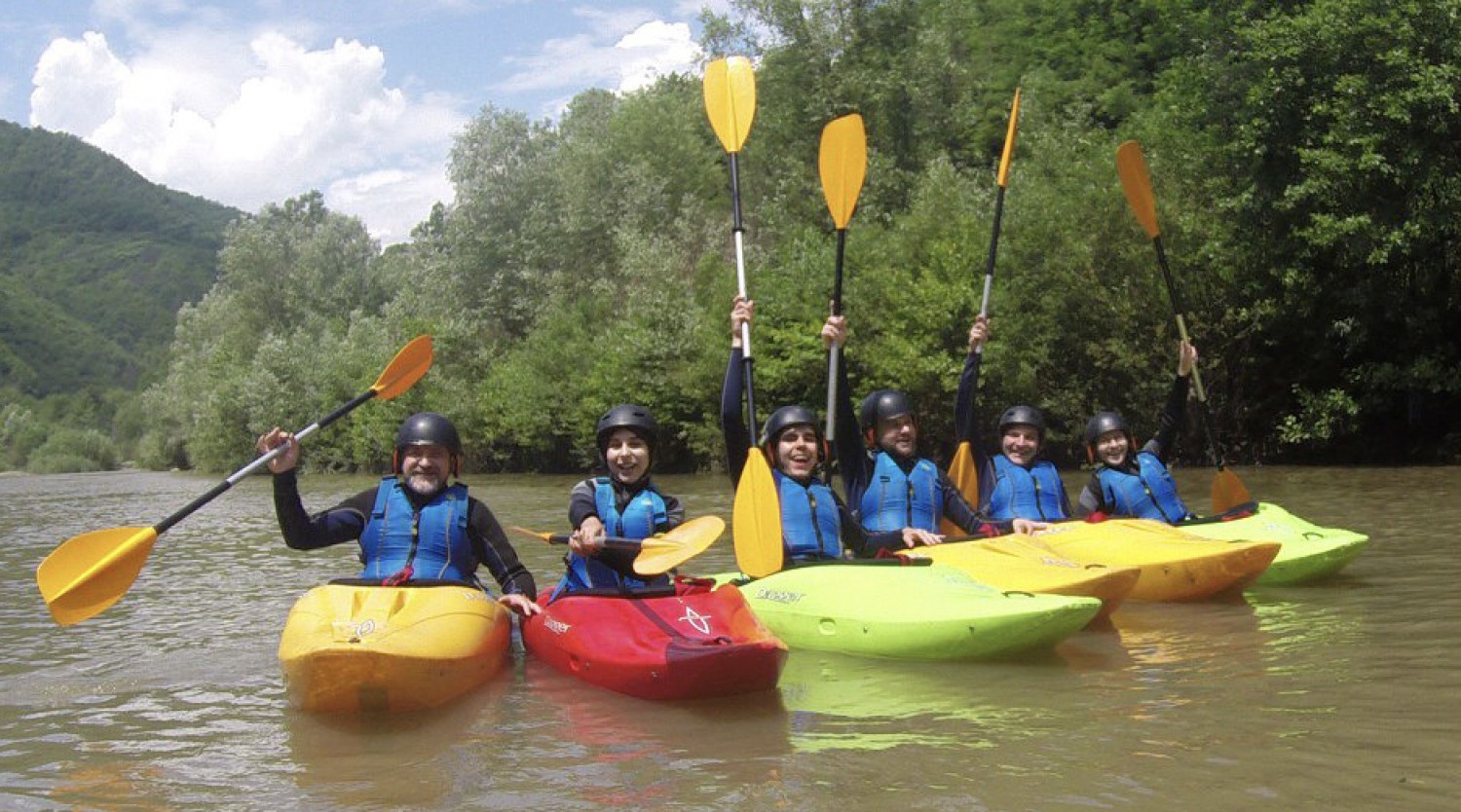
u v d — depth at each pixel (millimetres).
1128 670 4805
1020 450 7367
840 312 6875
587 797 3373
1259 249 18078
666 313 28406
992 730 3926
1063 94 30844
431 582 5211
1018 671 4879
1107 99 29891
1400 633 5305
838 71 32656
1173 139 20047
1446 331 18500
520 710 4504
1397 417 19266
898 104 32500
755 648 4332
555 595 5617
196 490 32375
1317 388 19719
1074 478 19000
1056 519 7312
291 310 57438
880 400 6734
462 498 5559
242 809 3395
